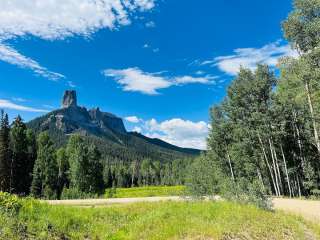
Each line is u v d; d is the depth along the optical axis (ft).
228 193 81.15
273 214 67.21
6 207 47.37
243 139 164.76
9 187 230.27
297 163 172.55
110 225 54.80
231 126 174.91
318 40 90.74
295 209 86.17
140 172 574.15
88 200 136.46
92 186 292.40
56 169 297.53
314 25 88.69
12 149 244.01
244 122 163.32
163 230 47.98
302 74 93.81
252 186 78.07
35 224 45.19
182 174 492.13
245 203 75.15
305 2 89.15
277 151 175.63
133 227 51.96
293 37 94.22
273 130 156.97
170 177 530.27
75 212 58.54
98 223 55.21
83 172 291.58
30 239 40.01
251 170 174.29
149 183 561.43
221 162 191.11
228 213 58.44
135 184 559.79
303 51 95.50
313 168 154.92
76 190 238.68
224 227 48.65
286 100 142.82
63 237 45.16
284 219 61.98
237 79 163.02
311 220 67.51
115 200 132.26
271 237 49.29
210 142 190.60
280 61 96.94
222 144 191.52
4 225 40.98
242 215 57.67
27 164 255.09
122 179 499.10
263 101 156.97
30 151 298.56
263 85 153.69
